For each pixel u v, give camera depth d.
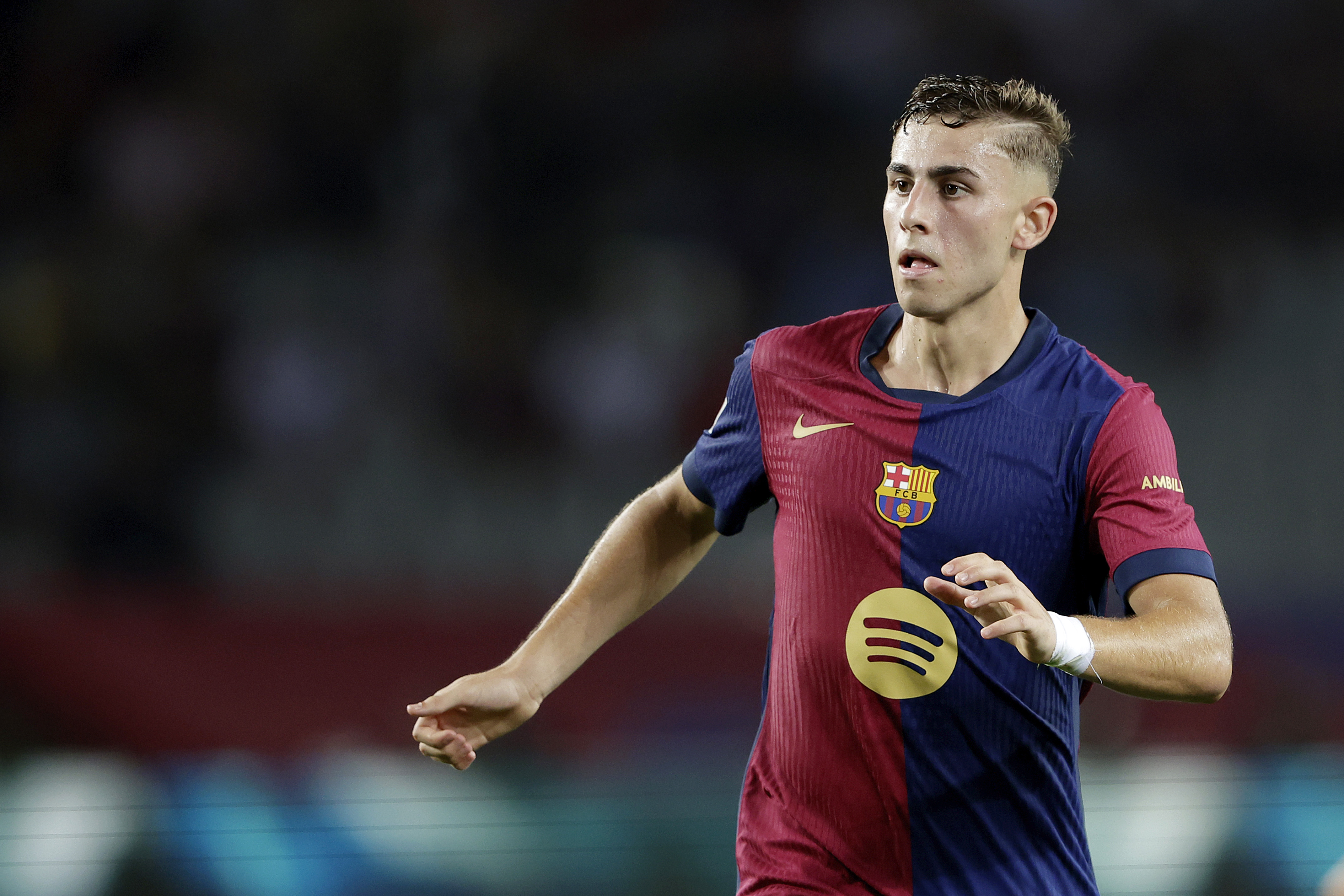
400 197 38.56
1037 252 37.47
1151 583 8.44
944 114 9.01
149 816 14.77
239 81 39.19
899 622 8.96
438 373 36.00
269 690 23.12
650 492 10.60
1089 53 40.16
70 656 23.12
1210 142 39.69
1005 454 8.89
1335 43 40.38
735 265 38.59
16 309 35.22
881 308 9.80
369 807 14.87
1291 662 23.69
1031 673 8.91
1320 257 38.03
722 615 25.14
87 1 39.47
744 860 9.63
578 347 36.59
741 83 39.75
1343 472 34.66
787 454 9.48
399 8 39.62
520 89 38.72
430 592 30.31
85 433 34.00
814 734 9.22
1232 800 14.61
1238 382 36.00
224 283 36.56
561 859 14.31
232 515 34.09
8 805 15.15
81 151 38.69
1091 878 9.48
